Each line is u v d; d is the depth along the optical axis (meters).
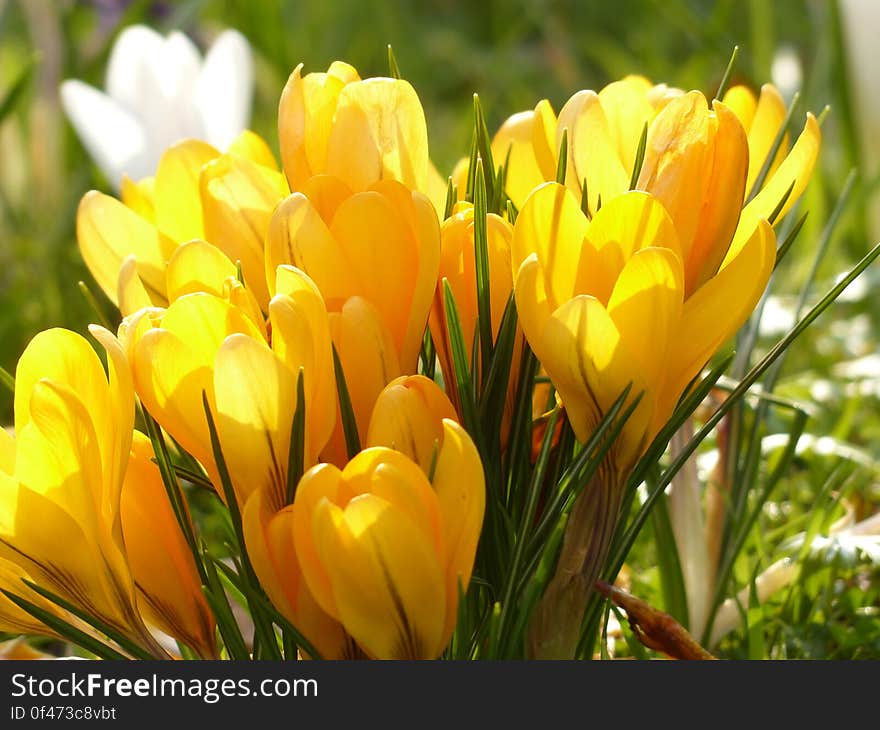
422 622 0.58
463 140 1.83
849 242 1.40
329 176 0.60
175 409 0.59
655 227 0.58
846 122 1.36
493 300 0.61
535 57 2.41
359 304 0.59
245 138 0.64
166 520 0.61
